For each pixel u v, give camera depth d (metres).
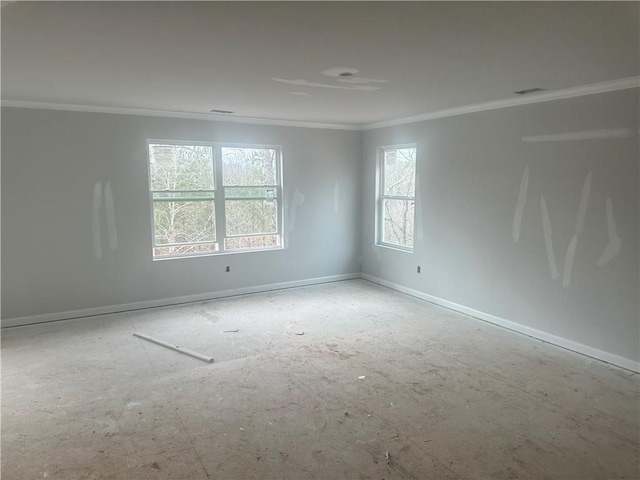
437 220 5.85
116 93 4.39
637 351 3.86
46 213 5.07
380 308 5.79
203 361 4.12
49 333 4.84
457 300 5.65
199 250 6.14
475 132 5.19
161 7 2.20
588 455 2.75
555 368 3.96
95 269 5.41
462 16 2.33
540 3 2.16
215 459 2.71
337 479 2.54
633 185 3.79
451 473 2.59
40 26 2.48
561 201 4.35
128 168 5.45
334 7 2.21
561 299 4.43
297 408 3.29
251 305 5.92
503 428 3.04
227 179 6.24
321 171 6.91
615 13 2.28
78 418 3.16
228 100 4.77
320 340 4.65
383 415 3.20
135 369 3.96
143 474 2.58
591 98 4.01
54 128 5.01
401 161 6.55
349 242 7.36
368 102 4.91
